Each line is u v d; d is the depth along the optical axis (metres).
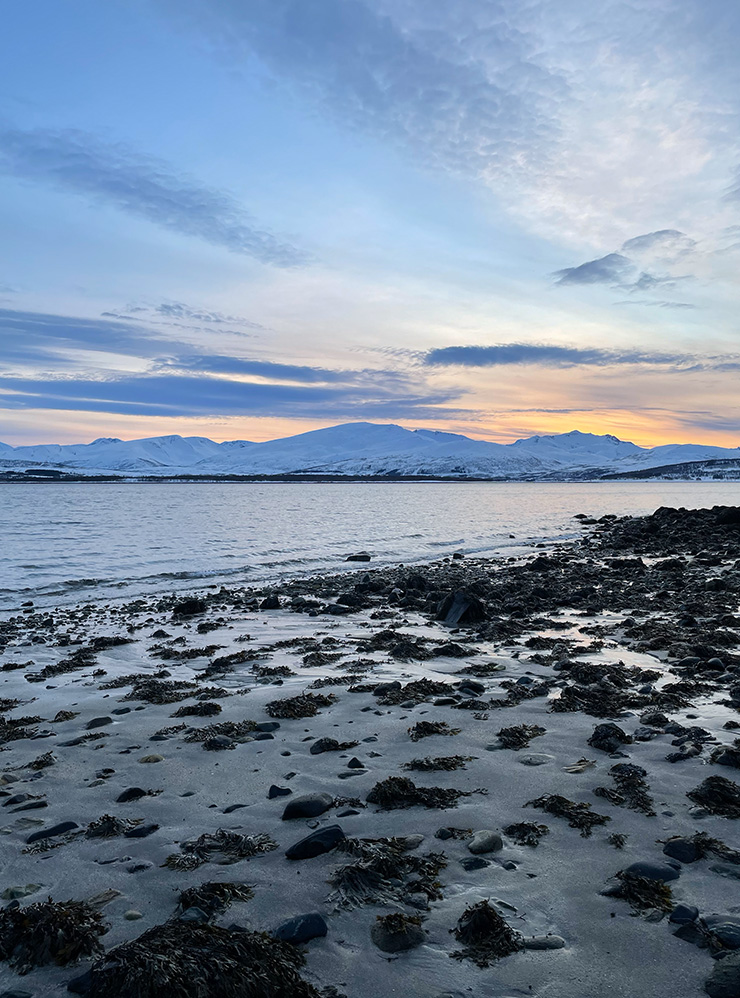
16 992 3.39
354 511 78.88
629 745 6.82
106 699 9.80
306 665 11.70
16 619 18.36
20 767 6.85
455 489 194.50
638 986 3.26
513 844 4.77
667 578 23.80
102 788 6.16
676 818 5.11
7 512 72.81
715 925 3.68
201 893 4.12
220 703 9.15
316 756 6.84
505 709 8.35
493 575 26.45
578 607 17.91
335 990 3.29
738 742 6.65
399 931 3.72
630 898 4.00
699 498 123.44
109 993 3.13
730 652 11.68
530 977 3.35
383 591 22.00
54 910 3.93
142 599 22.38
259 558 34.25
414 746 7.02
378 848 4.62
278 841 4.94
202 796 5.91
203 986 3.12
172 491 171.00
